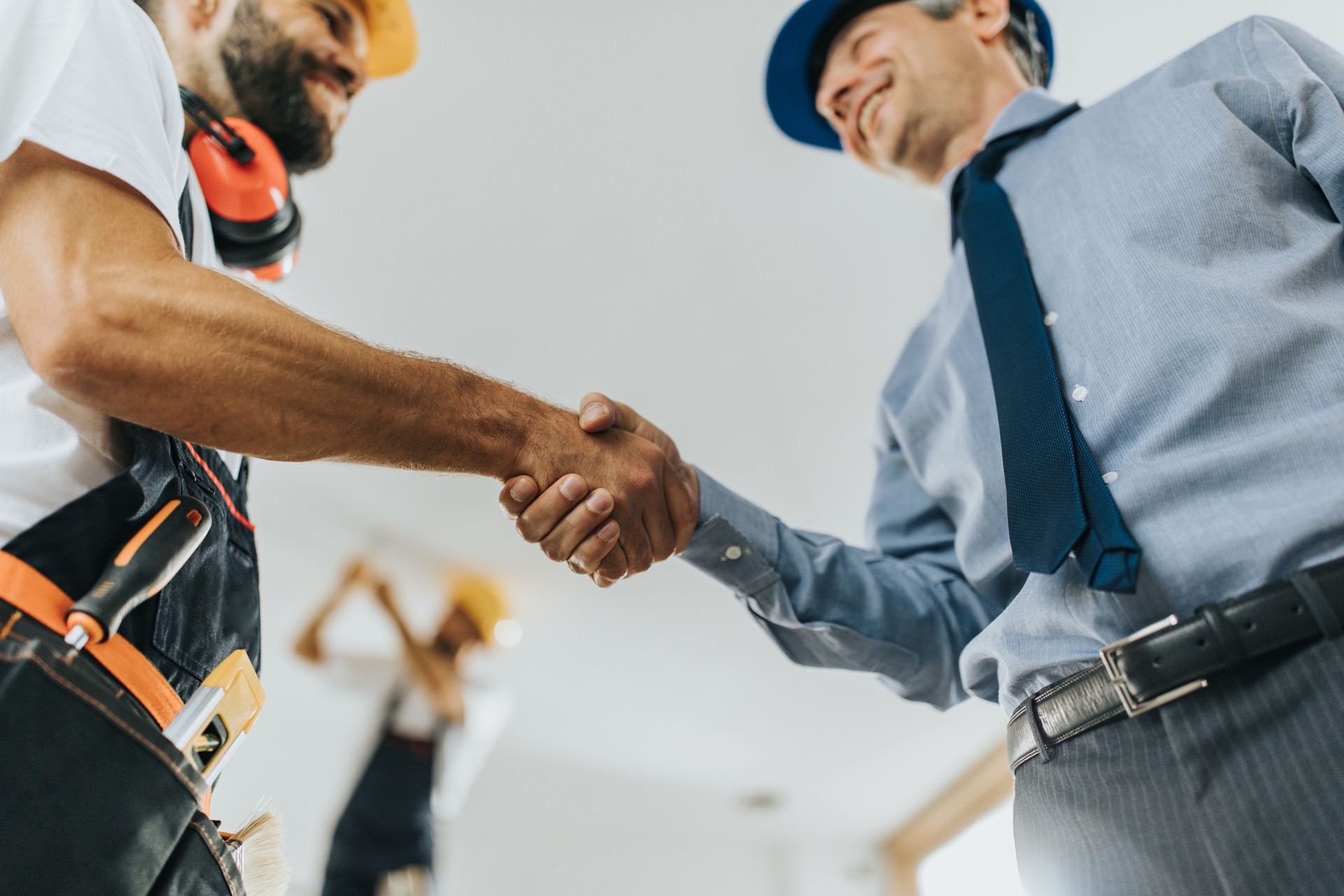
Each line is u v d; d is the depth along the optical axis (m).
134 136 0.69
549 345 3.16
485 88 2.46
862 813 6.86
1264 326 0.78
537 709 5.50
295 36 1.77
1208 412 0.78
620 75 2.46
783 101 2.44
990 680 0.99
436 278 2.94
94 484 0.66
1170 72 1.01
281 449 0.67
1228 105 0.93
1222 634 0.66
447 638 4.42
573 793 6.53
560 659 4.99
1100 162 1.00
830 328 3.16
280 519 3.91
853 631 1.10
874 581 1.15
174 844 0.60
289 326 0.66
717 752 5.99
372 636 4.61
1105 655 0.71
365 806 3.96
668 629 4.75
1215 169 0.88
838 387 3.35
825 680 5.21
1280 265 0.82
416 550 4.12
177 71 1.65
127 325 0.60
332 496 3.84
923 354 1.30
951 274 1.25
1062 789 0.76
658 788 6.49
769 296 3.05
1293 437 0.73
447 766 4.32
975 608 1.18
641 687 5.28
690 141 2.61
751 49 2.38
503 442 0.87
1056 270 0.97
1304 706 0.64
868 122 1.94
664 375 3.29
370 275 2.92
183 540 0.64
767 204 2.78
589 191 2.74
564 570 4.28
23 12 0.68
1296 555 0.69
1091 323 0.90
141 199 0.67
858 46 1.96
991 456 1.02
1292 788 0.63
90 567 0.60
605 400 0.98
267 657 4.57
